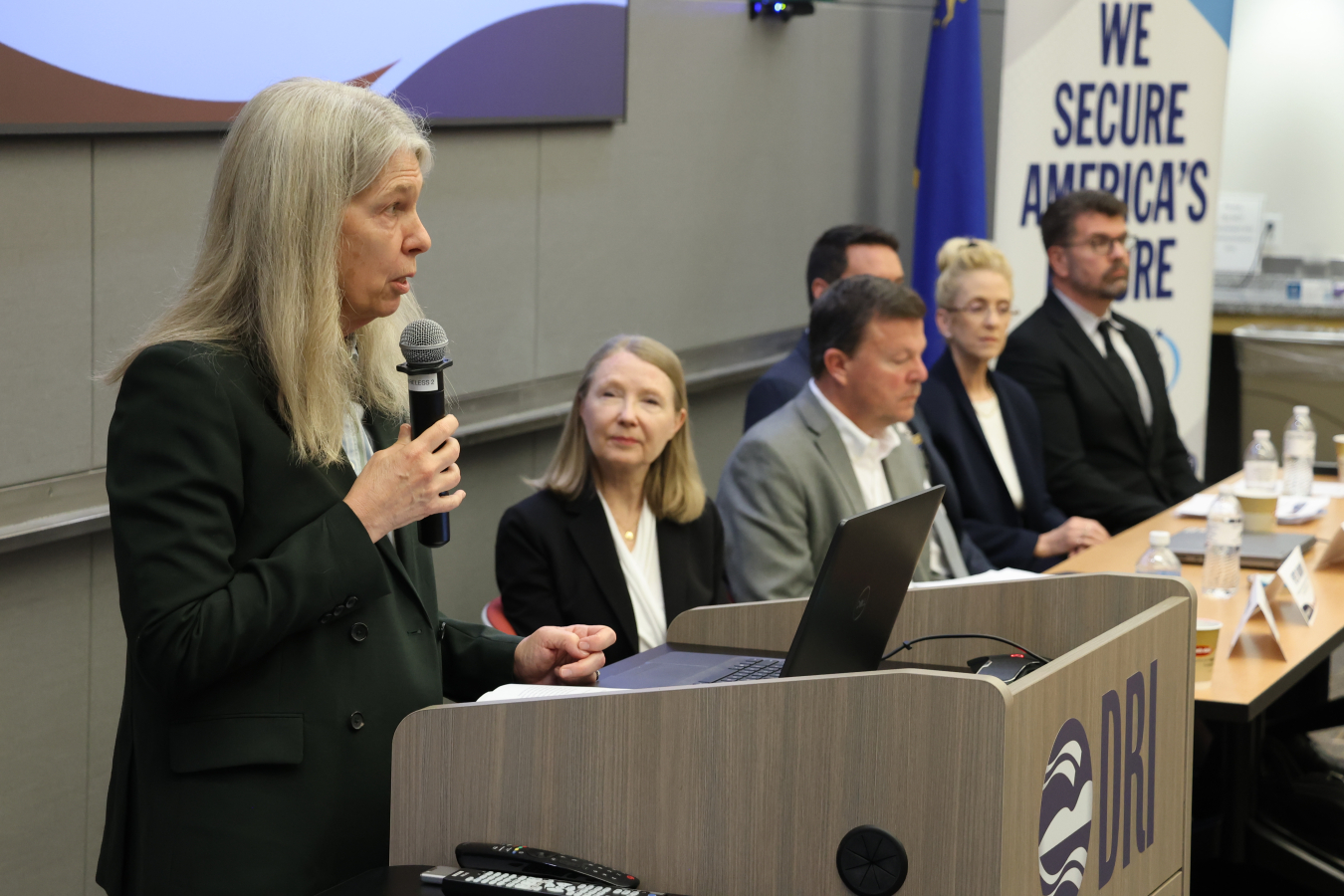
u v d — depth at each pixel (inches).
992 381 192.1
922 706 55.7
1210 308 250.4
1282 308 306.5
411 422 74.1
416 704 73.5
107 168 131.5
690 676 85.4
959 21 251.3
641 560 125.3
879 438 143.3
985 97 299.4
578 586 120.3
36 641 130.3
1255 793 126.0
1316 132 329.1
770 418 142.5
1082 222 214.1
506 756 64.1
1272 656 118.6
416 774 65.7
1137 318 250.5
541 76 184.7
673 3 213.5
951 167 253.4
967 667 84.8
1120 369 217.8
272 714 69.2
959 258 185.3
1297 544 156.7
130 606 66.4
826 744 57.6
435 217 173.0
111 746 138.9
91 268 130.7
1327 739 130.0
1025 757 56.1
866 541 69.4
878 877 56.4
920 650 88.3
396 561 74.1
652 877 61.1
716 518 130.7
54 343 127.8
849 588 69.9
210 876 67.8
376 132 70.1
